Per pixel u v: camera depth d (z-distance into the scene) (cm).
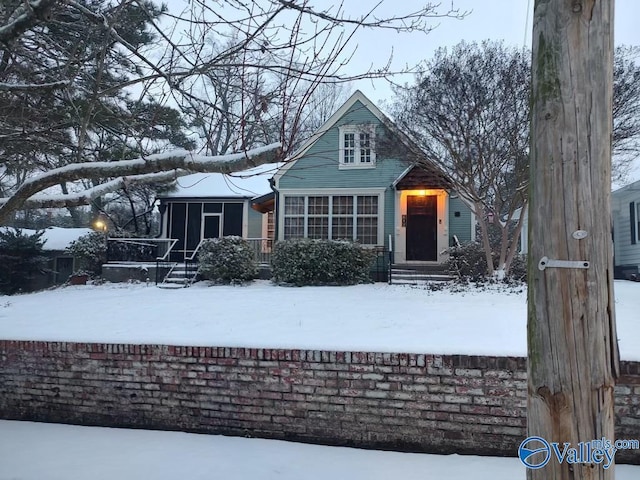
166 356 505
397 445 438
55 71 482
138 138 458
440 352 437
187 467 401
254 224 1808
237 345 489
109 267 1495
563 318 178
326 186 1474
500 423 417
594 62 181
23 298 1153
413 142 1139
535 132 188
